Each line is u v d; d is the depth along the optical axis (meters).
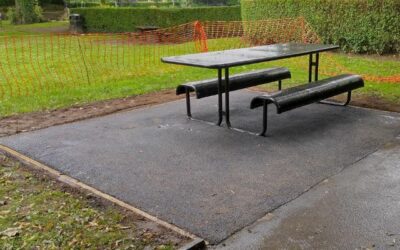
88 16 18.44
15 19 22.83
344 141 4.47
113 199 3.28
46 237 2.72
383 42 10.38
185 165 3.92
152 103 6.33
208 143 4.51
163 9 18.00
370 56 10.43
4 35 16.30
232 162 3.97
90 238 2.71
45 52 11.93
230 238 2.73
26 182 3.61
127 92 7.06
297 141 4.50
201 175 3.70
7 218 2.96
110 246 2.63
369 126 4.96
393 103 5.98
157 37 15.21
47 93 7.07
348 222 2.90
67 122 5.42
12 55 11.51
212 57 4.99
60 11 27.17
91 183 3.58
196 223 2.90
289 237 2.74
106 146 4.48
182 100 6.46
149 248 2.60
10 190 3.44
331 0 10.97
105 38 14.52
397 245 2.63
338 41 11.09
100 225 2.88
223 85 5.52
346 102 5.88
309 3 11.50
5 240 2.69
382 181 3.52
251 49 5.79
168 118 5.48
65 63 10.01
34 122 5.45
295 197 3.27
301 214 3.02
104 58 10.39
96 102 6.47
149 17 18.05
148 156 4.17
